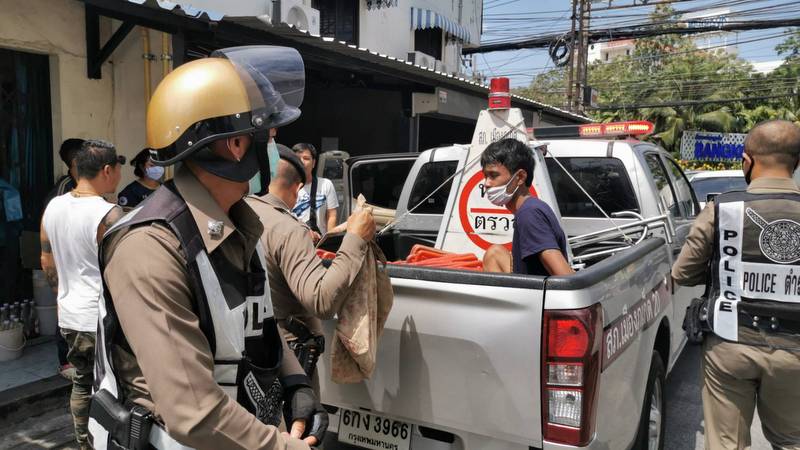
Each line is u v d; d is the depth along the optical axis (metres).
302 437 1.64
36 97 4.75
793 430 2.43
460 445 2.21
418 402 2.26
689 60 28.72
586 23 18.91
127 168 5.20
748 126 26.69
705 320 2.48
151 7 4.26
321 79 8.71
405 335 2.26
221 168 1.37
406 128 9.96
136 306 1.26
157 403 1.24
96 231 2.85
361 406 2.42
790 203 2.32
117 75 5.07
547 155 3.91
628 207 3.96
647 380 2.73
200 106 1.33
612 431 2.20
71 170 3.76
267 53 1.51
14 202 4.53
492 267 2.92
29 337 4.63
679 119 26.62
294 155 2.50
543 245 2.46
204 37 5.00
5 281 4.72
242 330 1.42
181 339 1.26
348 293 2.10
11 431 3.59
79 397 3.01
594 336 1.98
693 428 3.82
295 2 7.59
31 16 4.46
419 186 4.62
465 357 2.14
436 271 2.19
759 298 2.35
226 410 1.28
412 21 13.35
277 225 2.21
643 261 2.73
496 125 3.46
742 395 2.47
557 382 1.99
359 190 5.61
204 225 1.35
